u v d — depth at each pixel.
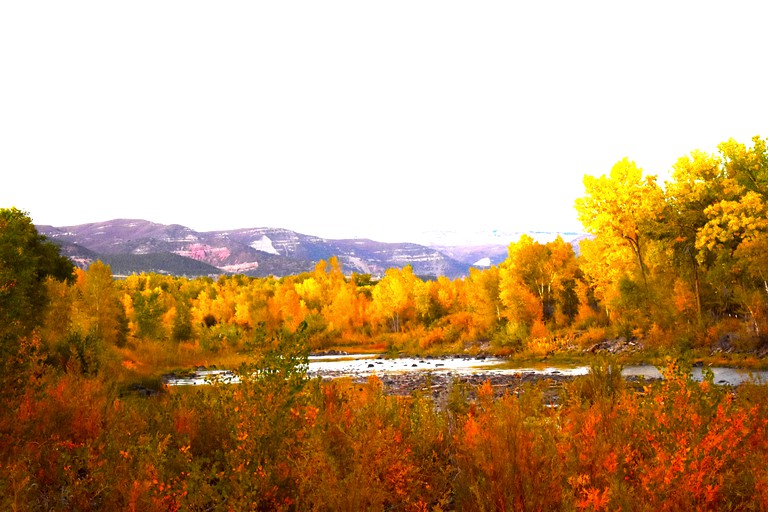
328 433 4.85
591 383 7.96
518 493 3.65
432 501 4.31
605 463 3.95
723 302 31.39
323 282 94.50
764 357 23.25
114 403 7.20
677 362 5.45
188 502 3.72
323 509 3.72
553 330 42.19
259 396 4.60
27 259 22.25
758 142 32.94
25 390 5.98
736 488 3.70
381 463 4.15
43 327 23.41
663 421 4.37
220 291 107.44
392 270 72.50
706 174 33.19
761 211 28.80
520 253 48.72
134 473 4.20
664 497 3.52
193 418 5.66
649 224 33.69
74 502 4.00
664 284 34.19
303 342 4.89
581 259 48.12
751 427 4.38
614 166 35.53
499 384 19.69
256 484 3.73
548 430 4.78
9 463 4.38
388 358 45.38
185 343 48.19
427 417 5.79
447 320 59.56
